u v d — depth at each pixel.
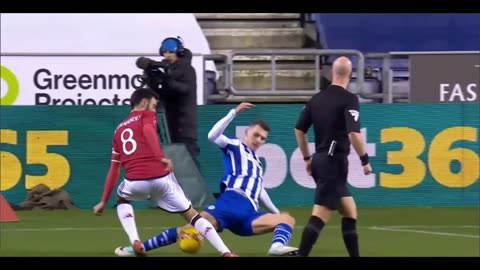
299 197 58.28
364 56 61.69
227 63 62.19
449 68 60.94
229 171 36.31
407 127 58.16
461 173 58.47
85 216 53.41
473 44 73.12
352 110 32.09
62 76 59.69
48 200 57.22
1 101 59.44
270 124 57.91
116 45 65.06
